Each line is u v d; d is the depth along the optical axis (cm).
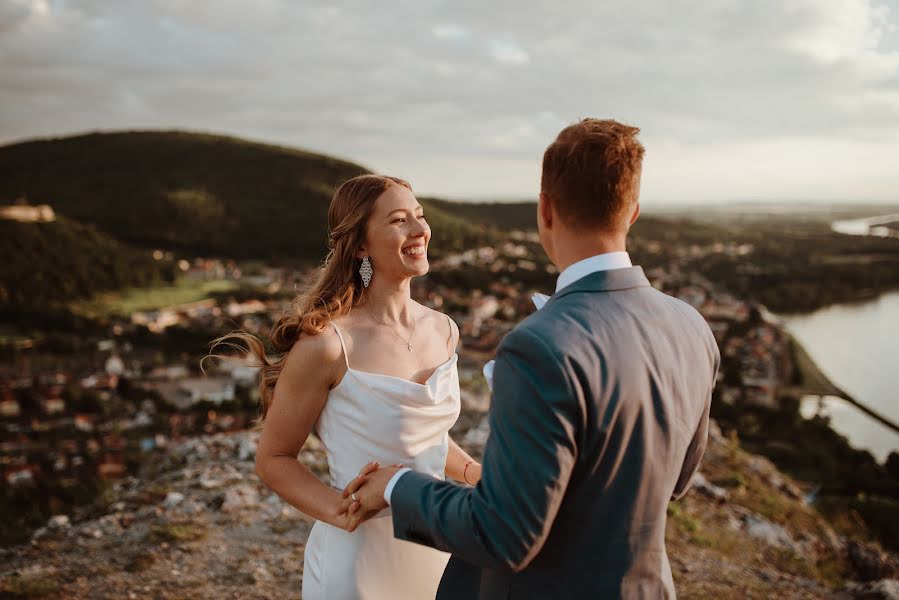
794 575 425
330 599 188
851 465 2694
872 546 523
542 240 142
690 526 475
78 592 340
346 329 189
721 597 371
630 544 119
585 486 117
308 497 179
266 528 416
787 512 559
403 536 137
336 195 198
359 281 199
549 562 121
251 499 454
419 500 131
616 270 129
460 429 667
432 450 198
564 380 111
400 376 192
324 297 193
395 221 191
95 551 387
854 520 691
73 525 434
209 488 471
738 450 734
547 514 110
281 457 188
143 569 364
